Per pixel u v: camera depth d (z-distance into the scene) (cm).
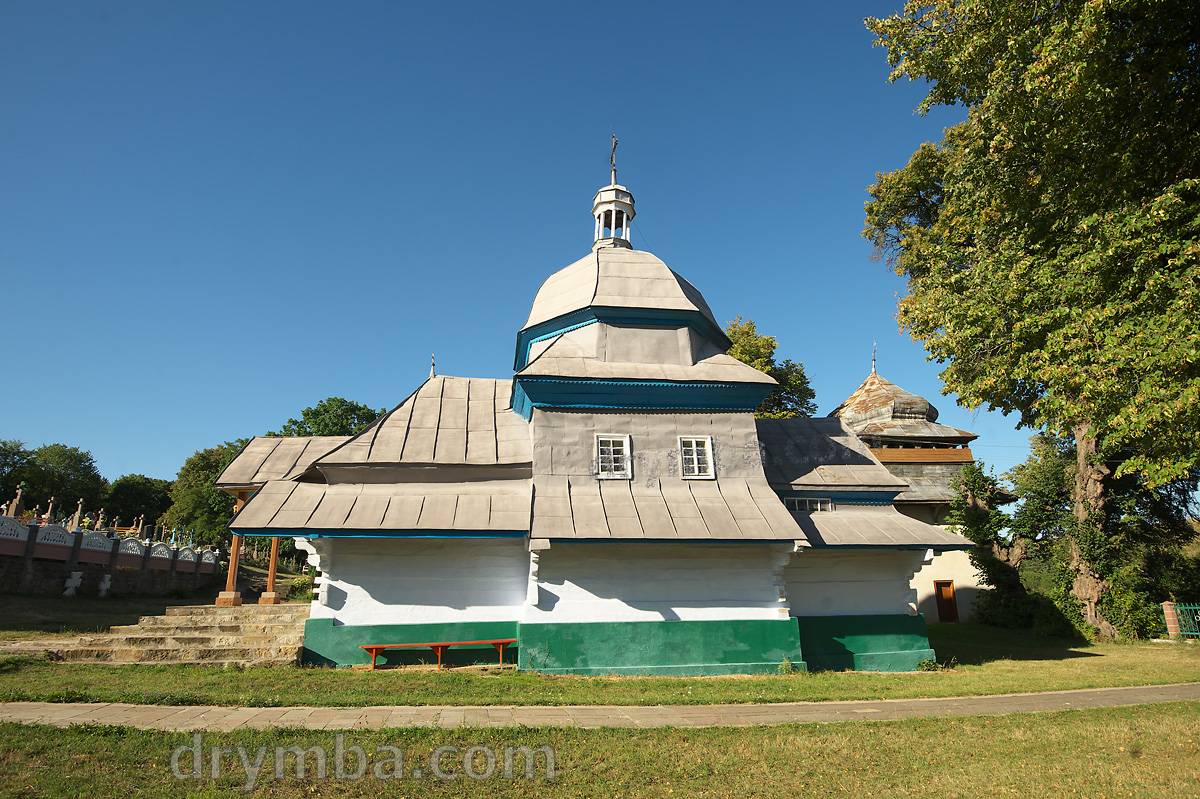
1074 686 1588
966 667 1947
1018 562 3053
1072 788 834
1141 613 2677
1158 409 993
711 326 2127
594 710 1215
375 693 1289
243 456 2250
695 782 845
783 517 1802
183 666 1485
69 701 1118
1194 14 1131
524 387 1827
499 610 1762
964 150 1530
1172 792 816
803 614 1942
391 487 1823
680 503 1798
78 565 2659
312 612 1681
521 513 1767
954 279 1535
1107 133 1205
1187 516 3027
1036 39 1232
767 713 1232
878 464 2175
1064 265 1220
